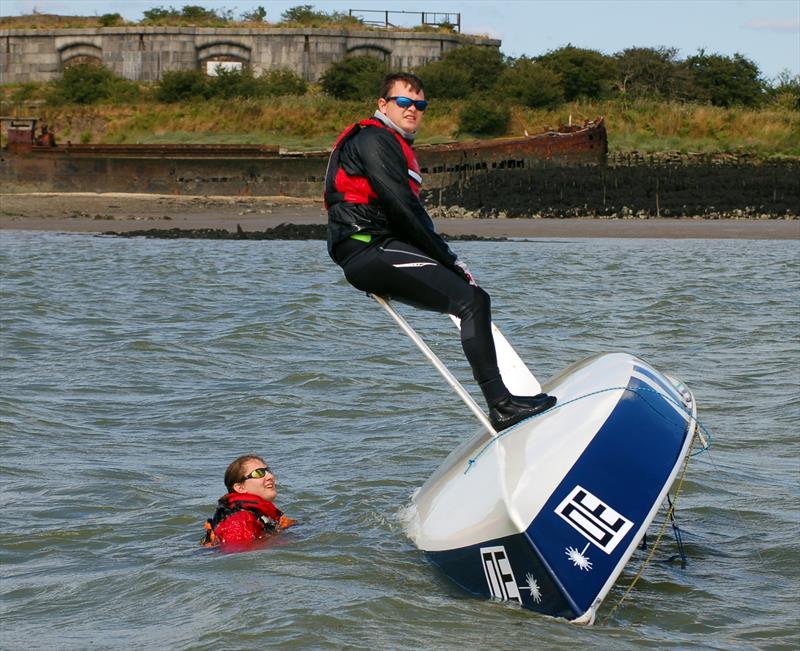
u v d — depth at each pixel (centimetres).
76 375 1752
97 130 9362
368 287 792
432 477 962
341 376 1727
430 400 1564
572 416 795
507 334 2159
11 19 11444
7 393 1597
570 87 9800
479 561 787
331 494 1102
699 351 1952
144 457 1271
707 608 787
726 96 10362
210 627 751
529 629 732
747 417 1430
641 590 823
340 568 874
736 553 918
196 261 3869
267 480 991
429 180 7462
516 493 760
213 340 2095
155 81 10238
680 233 5206
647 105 9325
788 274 3309
